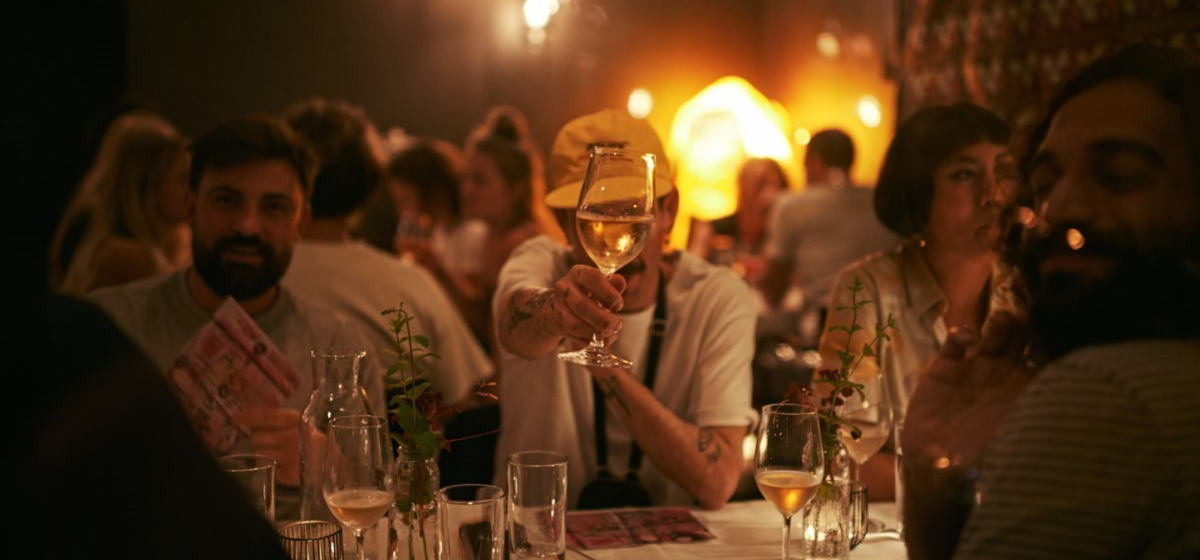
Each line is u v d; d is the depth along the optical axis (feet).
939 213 6.57
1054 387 2.86
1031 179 3.58
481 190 12.76
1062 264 3.11
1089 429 2.71
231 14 24.47
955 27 9.87
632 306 6.68
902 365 6.74
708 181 22.53
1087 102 3.20
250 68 24.82
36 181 1.84
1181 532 2.60
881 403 5.24
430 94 26.53
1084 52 8.25
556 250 7.13
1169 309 2.96
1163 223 3.01
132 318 6.58
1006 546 2.75
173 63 24.12
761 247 19.24
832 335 6.77
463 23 26.43
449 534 4.21
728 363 6.58
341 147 8.54
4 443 2.15
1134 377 2.72
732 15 28.14
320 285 8.54
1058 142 3.24
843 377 5.04
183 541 2.28
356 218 9.25
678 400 6.74
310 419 4.75
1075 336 3.06
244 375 5.83
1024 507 2.75
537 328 5.74
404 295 8.86
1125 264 3.01
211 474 2.41
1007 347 4.03
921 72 10.45
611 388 6.15
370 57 25.90
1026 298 4.34
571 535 5.49
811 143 15.79
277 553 2.50
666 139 27.91
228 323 5.83
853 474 5.73
